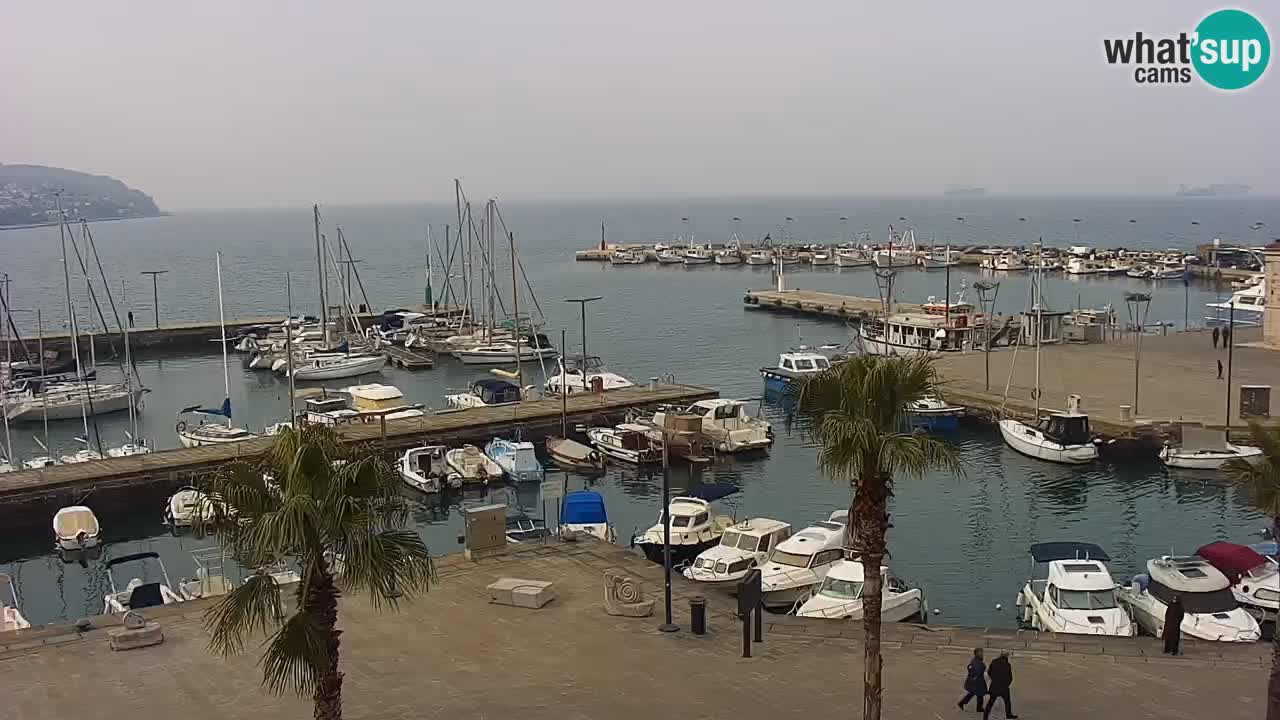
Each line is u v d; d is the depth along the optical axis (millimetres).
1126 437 63500
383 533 16797
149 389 97062
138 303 177000
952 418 69938
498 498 59969
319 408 84250
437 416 73562
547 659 27781
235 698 25625
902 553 47062
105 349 122500
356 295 187375
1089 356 90500
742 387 93375
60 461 63875
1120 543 48625
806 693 25531
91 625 30406
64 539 51156
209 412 74250
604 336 126062
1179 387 75562
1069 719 23734
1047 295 163875
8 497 56062
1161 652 28000
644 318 142875
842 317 136250
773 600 37781
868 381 20516
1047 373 82500
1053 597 33906
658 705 24906
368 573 16156
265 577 16391
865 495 20781
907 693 25406
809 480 61562
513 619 30672
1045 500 55500
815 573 38812
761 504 56781
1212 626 32031
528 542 38000
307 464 16266
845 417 20469
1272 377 78500
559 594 32812
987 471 61188
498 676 26703
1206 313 137750
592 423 74062
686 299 167500
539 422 72875
